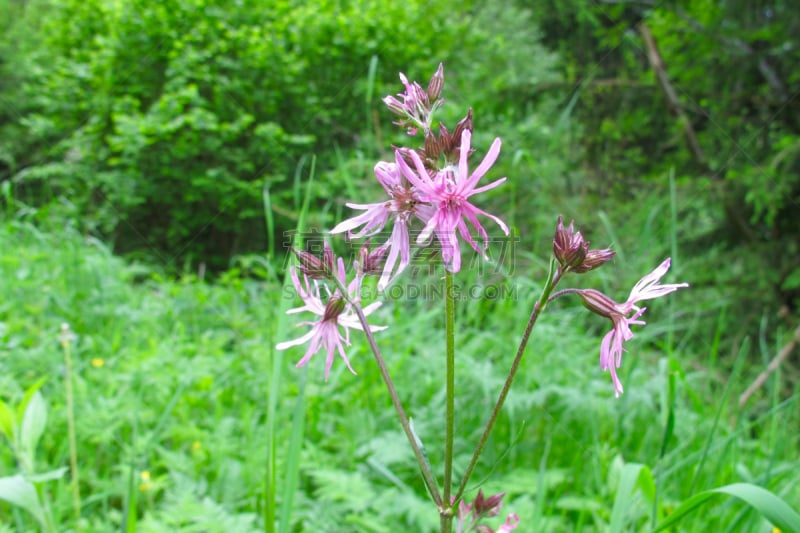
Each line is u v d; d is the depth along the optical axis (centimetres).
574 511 276
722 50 596
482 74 750
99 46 879
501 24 782
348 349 331
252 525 235
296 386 309
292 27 771
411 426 145
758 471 288
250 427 278
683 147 641
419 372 334
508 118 693
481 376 299
